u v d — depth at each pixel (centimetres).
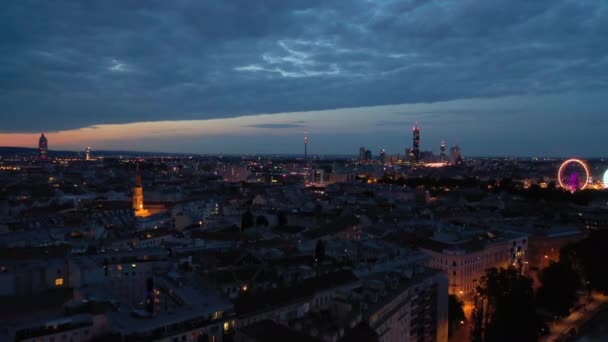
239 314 16875
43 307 16700
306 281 19575
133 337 14788
